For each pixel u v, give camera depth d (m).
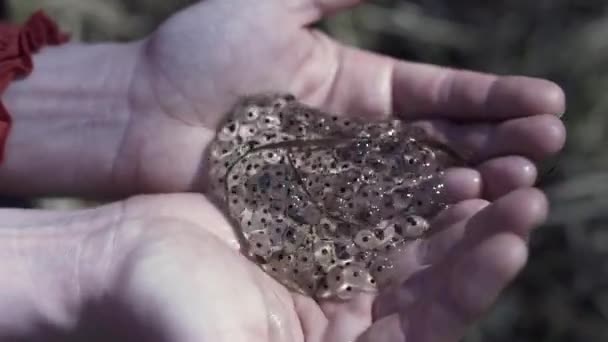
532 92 0.43
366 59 0.47
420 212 0.42
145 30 0.67
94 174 0.49
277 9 0.46
